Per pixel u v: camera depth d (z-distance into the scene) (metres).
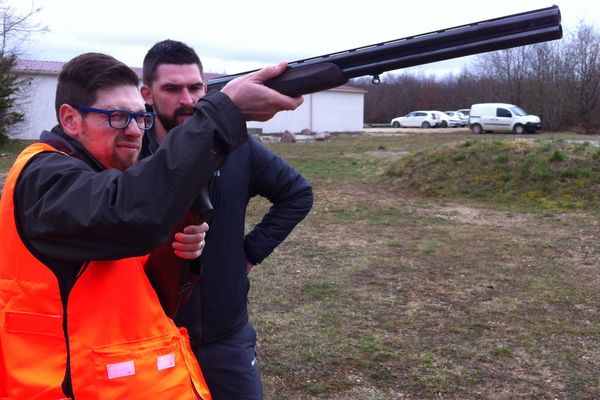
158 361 1.52
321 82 1.48
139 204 1.30
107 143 1.54
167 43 2.31
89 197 1.33
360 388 4.16
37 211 1.36
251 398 2.42
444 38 1.43
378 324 5.35
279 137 34.81
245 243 2.79
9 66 24.34
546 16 1.36
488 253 8.02
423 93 61.50
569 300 6.03
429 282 6.66
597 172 11.93
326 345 4.86
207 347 2.37
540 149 13.13
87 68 1.52
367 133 40.56
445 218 10.58
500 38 1.40
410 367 4.48
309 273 6.99
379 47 1.48
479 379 4.29
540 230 9.45
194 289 2.31
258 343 4.89
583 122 39.31
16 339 1.43
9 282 1.44
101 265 1.45
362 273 7.02
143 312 1.52
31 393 1.41
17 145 25.83
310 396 4.06
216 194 2.33
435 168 13.69
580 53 39.03
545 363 4.55
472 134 35.12
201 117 1.38
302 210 2.79
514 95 44.25
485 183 12.65
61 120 1.57
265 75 1.47
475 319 5.48
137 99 1.58
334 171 17.30
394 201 12.33
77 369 1.42
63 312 1.42
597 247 8.27
